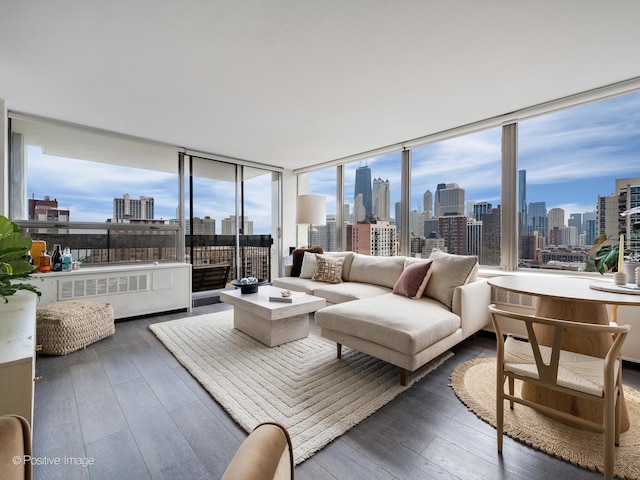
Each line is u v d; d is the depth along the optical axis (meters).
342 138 3.85
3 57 2.09
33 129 3.25
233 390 1.95
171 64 2.19
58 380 2.10
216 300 4.50
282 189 5.53
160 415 1.71
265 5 1.62
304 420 1.65
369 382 2.08
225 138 3.88
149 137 3.85
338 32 1.84
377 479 1.28
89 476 1.29
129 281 3.54
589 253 2.37
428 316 2.23
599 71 2.27
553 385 1.29
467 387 2.02
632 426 1.61
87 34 1.85
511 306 2.99
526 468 1.34
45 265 3.09
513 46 1.97
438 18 1.71
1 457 0.63
